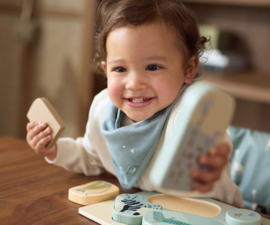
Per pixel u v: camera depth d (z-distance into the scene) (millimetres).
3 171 880
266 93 1536
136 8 744
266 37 1906
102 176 903
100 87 1992
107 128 827
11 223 642
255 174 986
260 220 637
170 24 745
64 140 906
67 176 878
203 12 2055
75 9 1971
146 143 766
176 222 628
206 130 537
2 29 2273
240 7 1944
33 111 869
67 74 2076
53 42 2096
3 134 2404
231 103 537
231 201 826
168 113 759
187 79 802
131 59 718
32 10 2143
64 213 686
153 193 783
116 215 647
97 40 890
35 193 771
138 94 730
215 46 1867
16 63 2260
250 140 1011
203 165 548
